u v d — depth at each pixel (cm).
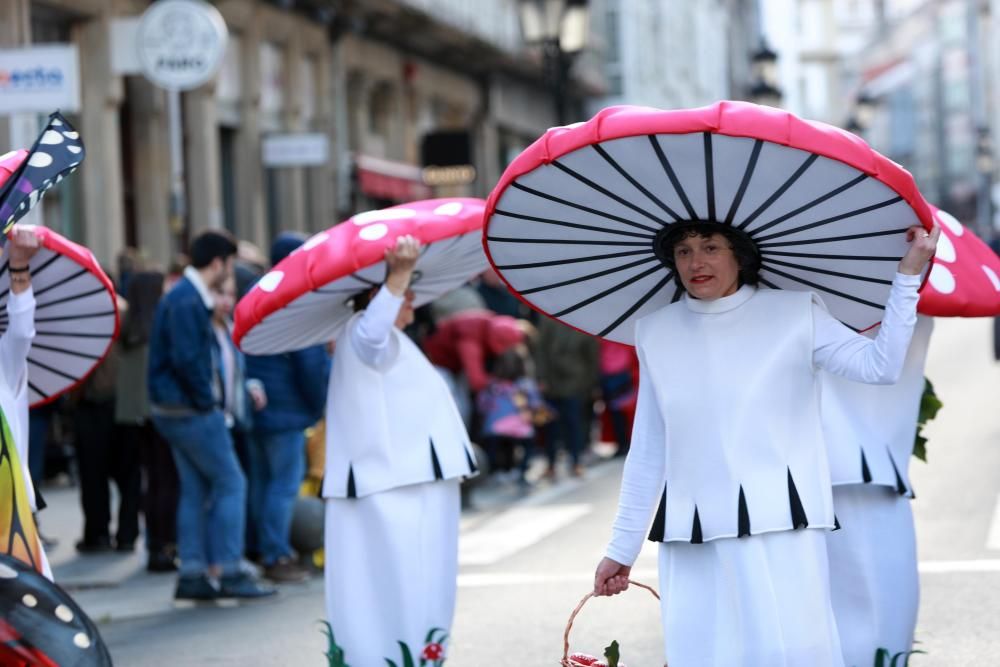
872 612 1384
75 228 4725
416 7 6838
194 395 2267
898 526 1400
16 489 1145
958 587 2089
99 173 4759
